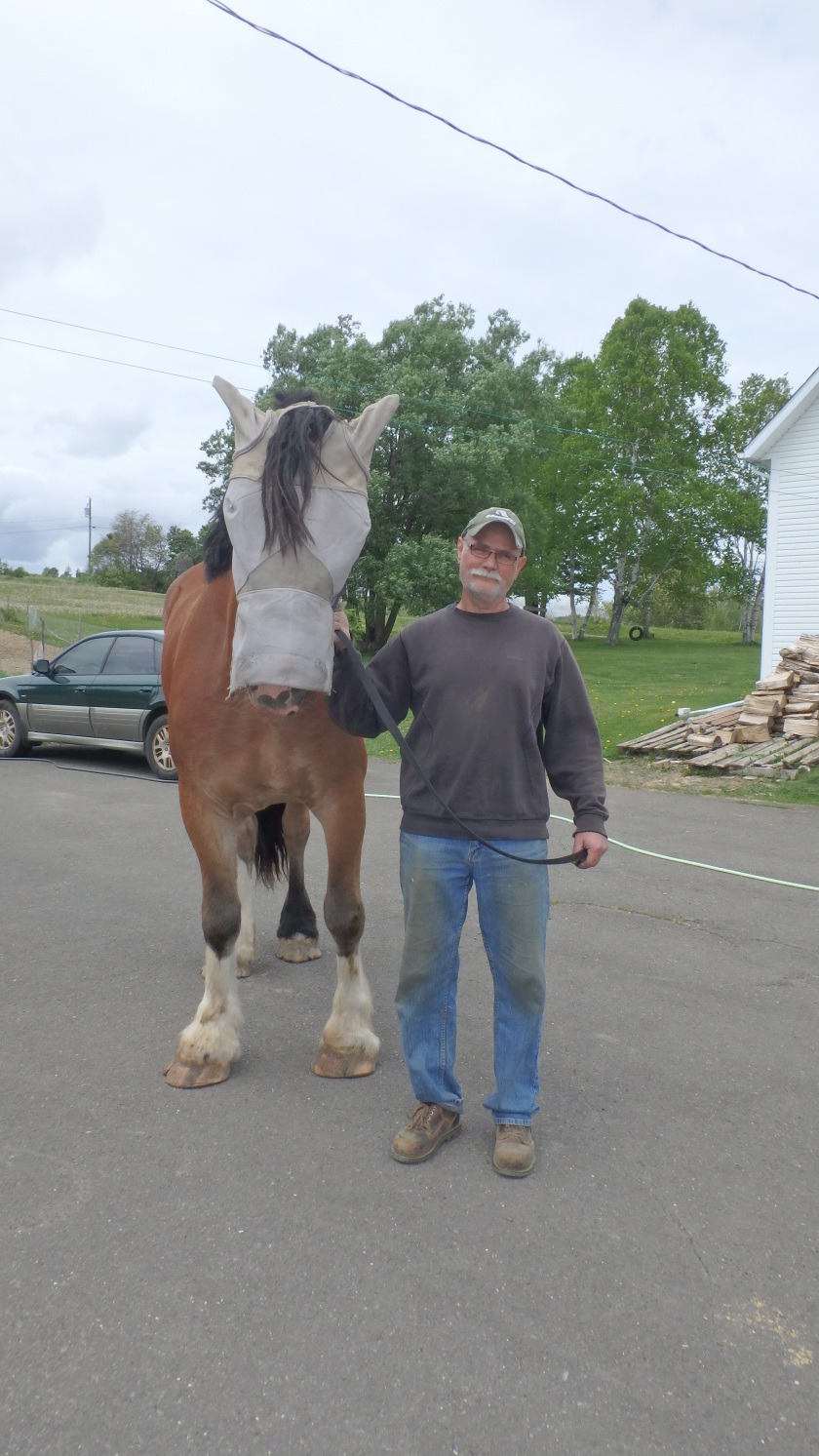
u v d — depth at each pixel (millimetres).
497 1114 2740
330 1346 1948
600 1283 2174
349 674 2670
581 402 41062
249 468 2611
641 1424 1770
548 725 2854
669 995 4020
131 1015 3678
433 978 2762
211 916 3150
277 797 3150
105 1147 2719
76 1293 2092
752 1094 3146
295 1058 3352
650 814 8367
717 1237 2367
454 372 31766
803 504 15320
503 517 2652
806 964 4453
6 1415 1752
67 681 10648
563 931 4875
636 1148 2795
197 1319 2018
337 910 3172
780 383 45500
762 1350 1976
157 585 95500
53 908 5082
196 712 2998
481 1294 2125
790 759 10281
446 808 2596
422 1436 1729
